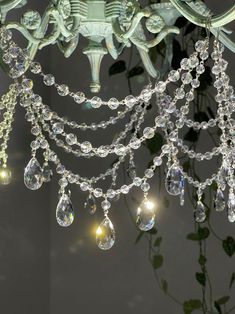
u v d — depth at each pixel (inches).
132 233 72.2
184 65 32.9
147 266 71.3
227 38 32.5
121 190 35.5
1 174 36.1
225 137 36.3
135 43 31.4
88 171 74.3
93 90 34.2
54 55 77.1
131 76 73.6
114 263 72.6
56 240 74.3
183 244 70.2
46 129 35.9
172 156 36.4
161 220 71.3
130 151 39.2
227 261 68.4
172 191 34.9
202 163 70.7
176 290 70.0
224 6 71.7
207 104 70.9
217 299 68.3
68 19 32.0
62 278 73.9
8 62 31.0
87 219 73.8
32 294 70.1
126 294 71.9
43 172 35.4
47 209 73.7
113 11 30.4
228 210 35.5
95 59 33.8
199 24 29.7
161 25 30.7
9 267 65.9
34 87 73.4
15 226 67.4
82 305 73.2
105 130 74.6
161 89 33.3
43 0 74.2
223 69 33.7
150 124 72.1
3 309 64.4
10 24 29.7
